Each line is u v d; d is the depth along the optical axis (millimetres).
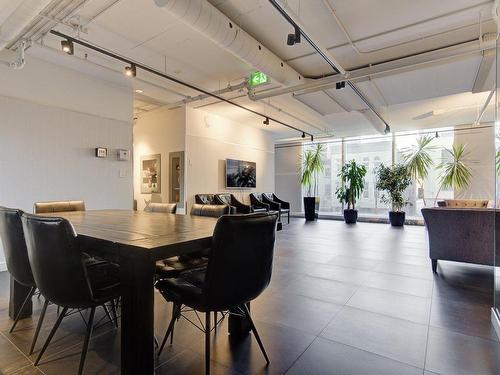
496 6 2502
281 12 2539
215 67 4332
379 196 9352
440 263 3879
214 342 1921
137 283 1291
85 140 4457
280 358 1733
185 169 6344
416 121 7484
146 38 3506
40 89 3961
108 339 1945
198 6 2484
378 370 1613
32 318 2229
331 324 2156
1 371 1594
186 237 1501
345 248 4863
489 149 7637
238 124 7863
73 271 1450
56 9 2742
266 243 1536
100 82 4664
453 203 6371
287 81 4074
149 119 7035
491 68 3971
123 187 4957
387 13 3000
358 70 3871
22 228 1767
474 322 2182
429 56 3486
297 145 10781
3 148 3633
